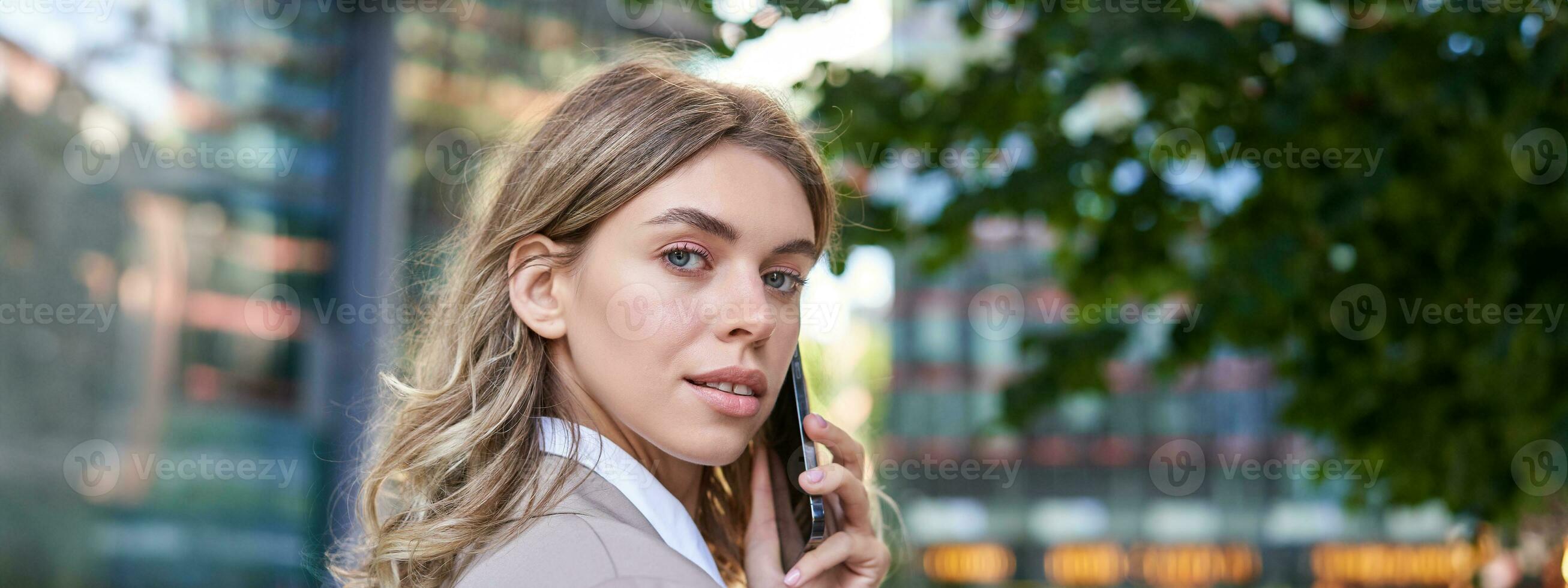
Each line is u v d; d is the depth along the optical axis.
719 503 1.62
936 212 3.94
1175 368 4.30
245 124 4.82
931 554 15.55
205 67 4.70
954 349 15.60
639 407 1.18
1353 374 4.05
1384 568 15.78
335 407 4.86
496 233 1.32
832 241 1.95
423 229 5.23
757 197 1.20
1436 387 3.99
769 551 1.46
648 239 1.18
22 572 4.05
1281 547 15.97
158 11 4.52
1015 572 15.83
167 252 4.56
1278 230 3.81
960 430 15.59
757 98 1.28
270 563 4.66
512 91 5.44
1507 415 3.81
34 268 4.13
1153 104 3.77
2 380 4.02
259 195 4.85
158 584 4.42
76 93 4.27
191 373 4.59
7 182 4.04
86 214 4.31
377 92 5.11
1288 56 3.39
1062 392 4.40
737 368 1.18
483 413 1.23
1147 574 15.90
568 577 1.00
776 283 1.25
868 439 9.20
